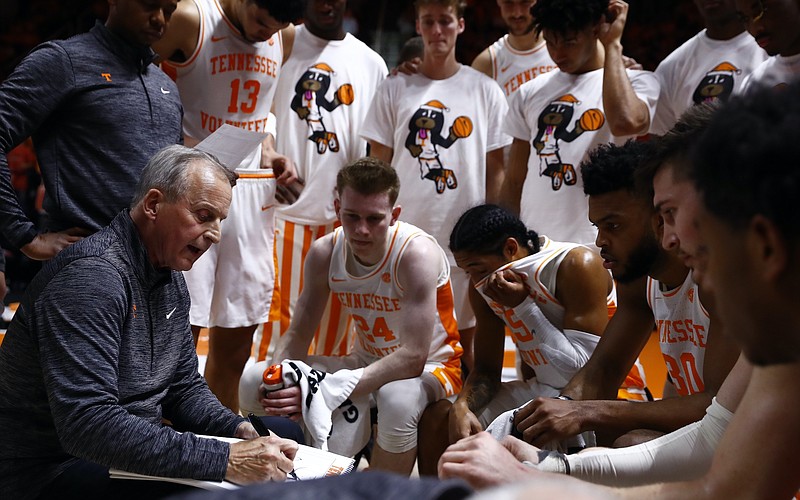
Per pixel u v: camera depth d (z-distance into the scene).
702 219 0.99
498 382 2.65
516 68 4.19
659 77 3.58
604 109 3.25
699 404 2.01
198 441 1.82
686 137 1.54
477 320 2.69
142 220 1.92
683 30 8.29
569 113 3.45
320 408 2.49
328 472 1.91
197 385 2.17
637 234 2.15
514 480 1.38
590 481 1.61
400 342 2.74
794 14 2.79
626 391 2.75
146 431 1.79
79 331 1.79
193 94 3.18
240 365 3.29
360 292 2.77
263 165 3.29
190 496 0.57
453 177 3.71
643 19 8.40
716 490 1.20
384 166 2.65
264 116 3.36
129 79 2.49
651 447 1.61
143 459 1.78
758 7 2.81
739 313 1.00
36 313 1.82
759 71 2.95
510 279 2.54
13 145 2.35
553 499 0.47
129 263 1.90
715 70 3.41
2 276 2.68
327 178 3.77
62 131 2.44
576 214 3.44
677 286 2.15
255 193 3.19
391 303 2.74
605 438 2.32
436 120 3.70
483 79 3.78
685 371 2.20
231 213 3.14
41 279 1.86
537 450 1.69
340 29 3.84
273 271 3.29
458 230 2.61
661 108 3.58
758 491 1.17
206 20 3.11
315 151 3.75
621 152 2.19
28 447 1.89
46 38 8.39
